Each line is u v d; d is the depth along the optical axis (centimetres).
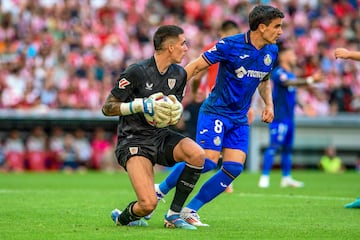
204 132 2498
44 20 7731
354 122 6725
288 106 4478
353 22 8988
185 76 2323
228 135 2503
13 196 3519
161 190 2603
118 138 2312
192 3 8769
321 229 2339
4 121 6394
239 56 2434
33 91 6844
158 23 8319
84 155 6569
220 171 2484
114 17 8050
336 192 4006
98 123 6594
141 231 2203
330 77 7931
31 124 6469
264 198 3538
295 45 8369
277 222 2547
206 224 2442
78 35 7631
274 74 4497
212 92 2539
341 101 7438
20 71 7012
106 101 2258
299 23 8750
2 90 6838
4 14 7706
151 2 8662
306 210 2969
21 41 7475
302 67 8131
